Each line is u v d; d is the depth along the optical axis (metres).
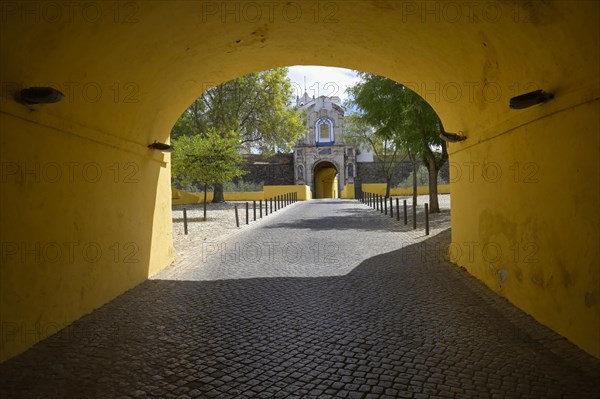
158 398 3.42
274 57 8.13
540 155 4.85
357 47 7.54
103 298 6.18
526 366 3.90
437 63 6.79
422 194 43.66
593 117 3.84
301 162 54.66
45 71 4.46
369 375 3.79
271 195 42.62
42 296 4.69
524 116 5.12
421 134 17.22
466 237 7.76
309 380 3.72
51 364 4.05
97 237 6.01
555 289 4.61
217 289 7.03
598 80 3.71
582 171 4.04
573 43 3.85
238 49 7.44
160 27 5.62
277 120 32.44
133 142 7.25
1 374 3.82
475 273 7.29
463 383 3.60
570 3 3.59
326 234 13.84
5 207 4.07
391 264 8.77
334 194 63.97
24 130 4.36
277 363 4.07
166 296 6.63
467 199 7.63
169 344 4.58
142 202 7.73
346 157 54.72
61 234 5.07
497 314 5.40
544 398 3.32
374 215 20.95
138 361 4.13
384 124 19.06
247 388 3.58
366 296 6.43
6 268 4.09
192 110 32.06
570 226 4.28
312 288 6.96
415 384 3.61
